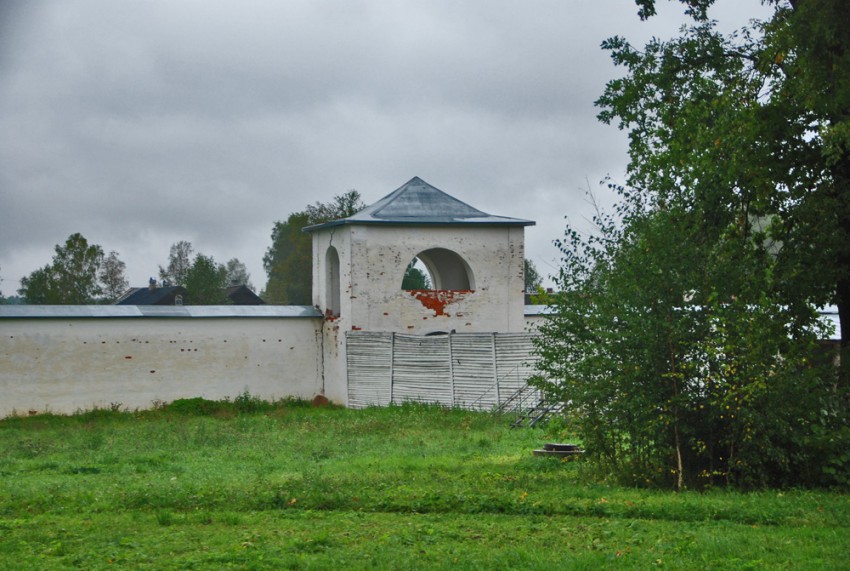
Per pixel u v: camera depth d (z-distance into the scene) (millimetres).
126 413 36281
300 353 41219
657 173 20094
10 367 35406
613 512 14516
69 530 13664
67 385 36375
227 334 39625
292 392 40906
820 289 19109
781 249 19203
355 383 39219
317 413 36281
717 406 16969
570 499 15547
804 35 18641
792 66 19469
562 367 18609
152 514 14969
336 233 40594
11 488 17812
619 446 18047
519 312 41281
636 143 24047
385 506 15156
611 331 17422
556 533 13125
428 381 37062
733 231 18984
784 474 17234
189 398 38344
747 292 17250
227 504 15602
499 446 24203
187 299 91375
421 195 42250
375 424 30344
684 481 17234
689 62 23562
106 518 14656
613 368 17328
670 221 17734
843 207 19141
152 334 38062
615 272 17750
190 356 38812
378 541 12633
